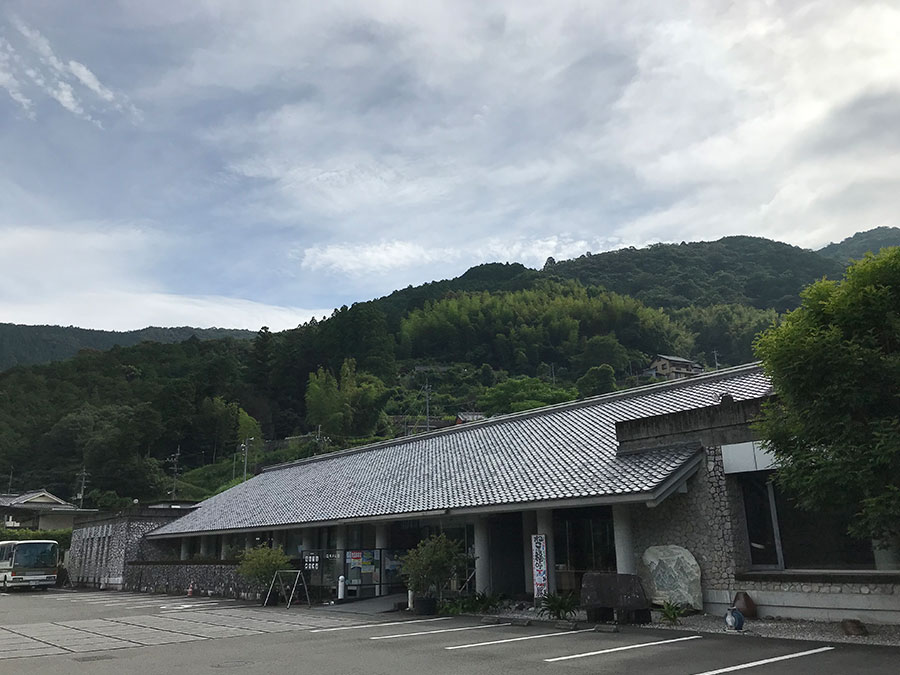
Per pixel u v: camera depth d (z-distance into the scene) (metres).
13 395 93.69
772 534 12.59
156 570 30.06
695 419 13.73
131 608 21.14
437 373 106.19
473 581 17.56
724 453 13.09
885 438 8.51
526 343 115.19
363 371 98.19
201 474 78.75
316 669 8.94
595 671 8.07
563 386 98.31
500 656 9.43
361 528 22.59
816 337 9.14
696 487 13.37
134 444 74.44
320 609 18.47
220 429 85.38
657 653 9.16
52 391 96.94
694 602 12.74
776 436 10.04
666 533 13.70
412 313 127.50
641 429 14.81
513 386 87.69
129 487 71.19
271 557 20.55
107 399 95.06
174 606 21.36
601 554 15.34
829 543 11.80
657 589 13.34
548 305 127.62
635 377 104.62
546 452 18.00
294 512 23.45
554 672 8.11
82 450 77.75
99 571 36.28
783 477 9.86
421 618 15.18
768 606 11.98
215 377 94.50
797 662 8.16
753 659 8.46
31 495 56.84
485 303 128.12
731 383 17.03
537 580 15.17
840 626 10.80
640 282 166.88
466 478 18.53
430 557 15.88
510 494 15.27
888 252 9.49
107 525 36.41
